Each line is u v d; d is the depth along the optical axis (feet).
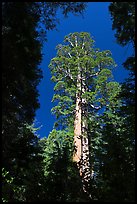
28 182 26.00
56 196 24.16
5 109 31.55
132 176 24.45
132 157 26.96
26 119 36.94
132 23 31.32
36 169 28.17
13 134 35.27
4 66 26.30
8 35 26.91
